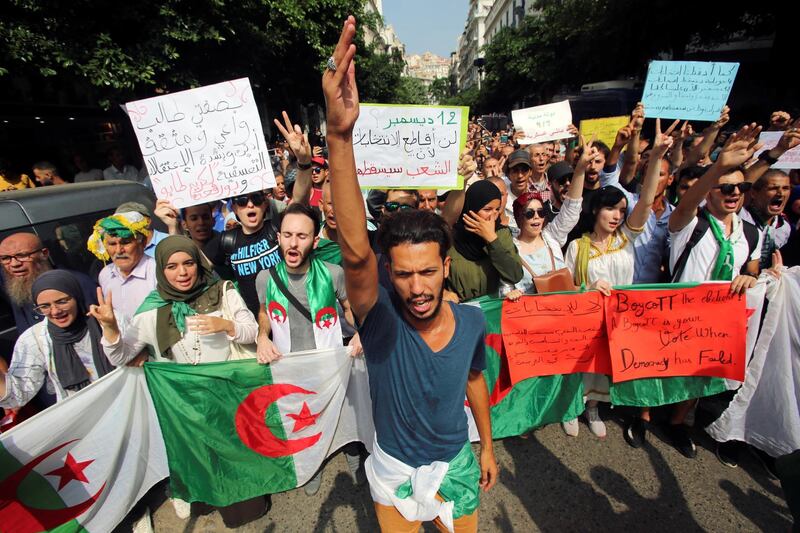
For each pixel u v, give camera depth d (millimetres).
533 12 30531
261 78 11648
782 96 10906
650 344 2617
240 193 2820
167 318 2197
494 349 2652
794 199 4043
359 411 2512
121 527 2348
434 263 1243
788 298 2418
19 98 7027
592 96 13000
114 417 2066
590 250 2807
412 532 1667
